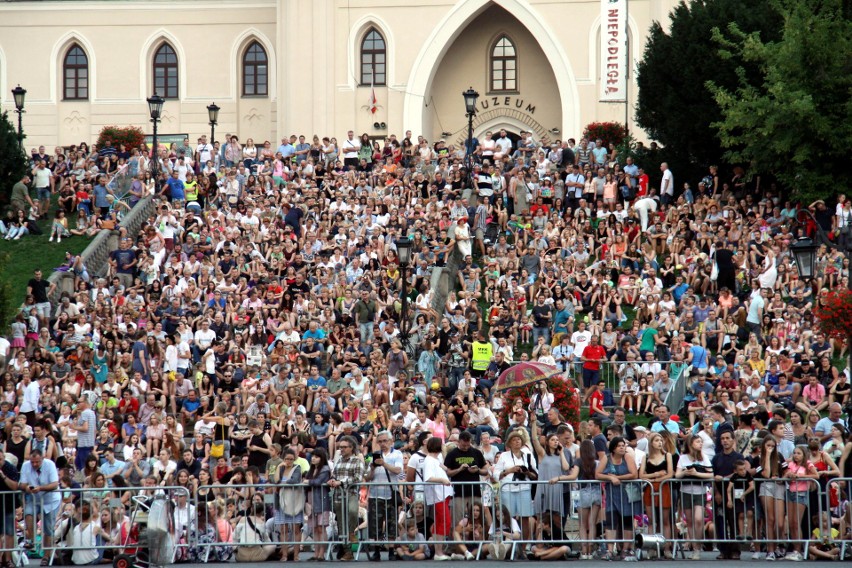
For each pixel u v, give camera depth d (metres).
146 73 92.19
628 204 60.72
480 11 87.31
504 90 89.12
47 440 37.97
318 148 68.94
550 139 88.69
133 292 51.88
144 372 46.44
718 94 61.41
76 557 31.05
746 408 41.31
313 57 87.31
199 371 46.62
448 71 89.50
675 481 30.11
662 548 30.02
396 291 53.41
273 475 32.69
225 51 91.62
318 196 62.78
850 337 35.16
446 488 30.48
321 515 30.89
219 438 40.62
